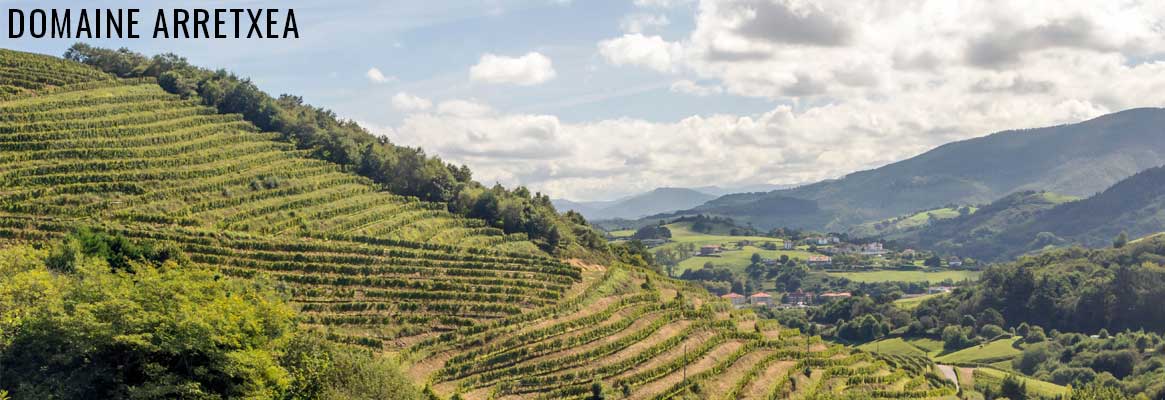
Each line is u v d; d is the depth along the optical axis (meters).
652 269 157.62
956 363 171.50
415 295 95.62
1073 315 187.38
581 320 97.38
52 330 43.16
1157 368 140.12
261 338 50.72
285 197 121.50
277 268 96.56
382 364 60.06
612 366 87.44
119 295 46.00
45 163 109.12
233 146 136.25
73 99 131.38
